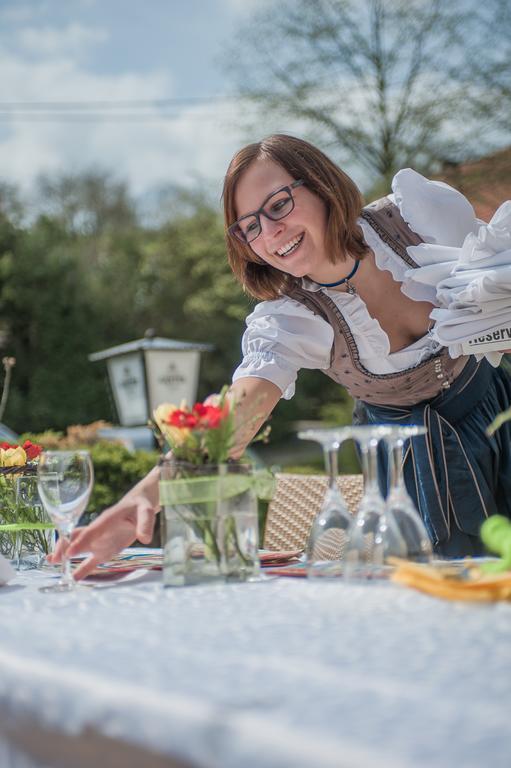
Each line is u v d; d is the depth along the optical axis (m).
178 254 21.91
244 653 0.71
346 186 1.80
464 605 0.91
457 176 13.09
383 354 1.91
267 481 1.20
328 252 1.80
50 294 18.47
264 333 1.86
